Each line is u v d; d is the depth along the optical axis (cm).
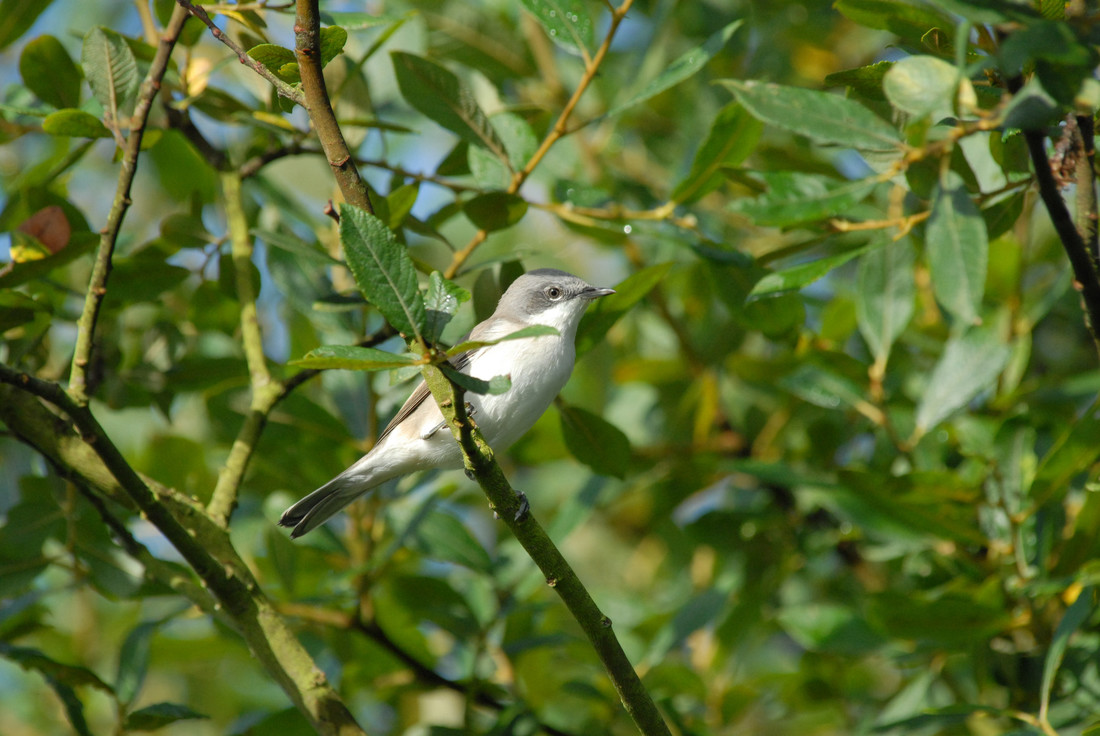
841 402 1116
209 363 1116
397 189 981
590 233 1102
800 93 737
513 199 949
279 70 685
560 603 1231
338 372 1184
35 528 1002
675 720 1063
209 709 1448
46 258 928
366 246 557
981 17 555
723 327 1320
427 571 1424
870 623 1045
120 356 1102
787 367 1182
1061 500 975
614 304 1002
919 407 1053
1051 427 1039
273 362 1183
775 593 1274
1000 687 1011
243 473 927
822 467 1259
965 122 715
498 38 1434
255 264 1141
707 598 1125
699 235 1016
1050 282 1252
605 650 741
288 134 1018
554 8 937
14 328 959
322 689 840
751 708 1363
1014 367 1134
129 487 744
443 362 561
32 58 992
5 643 959
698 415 1321
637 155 1533
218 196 1343
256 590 872
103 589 1026
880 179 773
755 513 1231
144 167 1634
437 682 1108
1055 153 748
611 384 1448
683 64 917
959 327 1109
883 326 1088
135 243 1231
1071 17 607
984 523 998
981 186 897
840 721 1348
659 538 1423
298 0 619
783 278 848
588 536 1634
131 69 838
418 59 924
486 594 1202
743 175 894
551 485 1465
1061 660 889
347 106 1055
